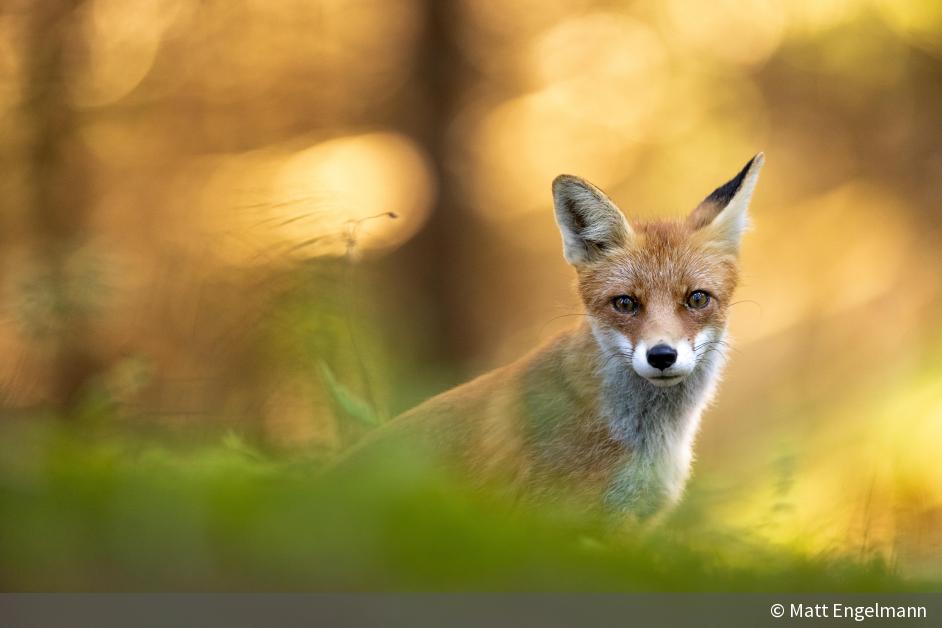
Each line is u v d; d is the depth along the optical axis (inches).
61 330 475.5
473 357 864.3
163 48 898.7
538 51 1007.6
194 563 138.3
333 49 946.1
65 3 784.9
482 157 933.2
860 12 848.9
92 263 478.9
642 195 1051.9
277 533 144.3
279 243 420.5
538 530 177.5
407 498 159.5
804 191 988.6
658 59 1016.9
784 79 949.8
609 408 315.6
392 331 615.5
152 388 491.8
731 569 207.3
